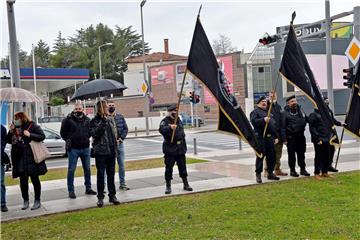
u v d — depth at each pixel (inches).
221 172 460.8
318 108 389.1
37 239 242.1
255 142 357.4
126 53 3572.8
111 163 321.7
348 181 369.7
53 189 398.0
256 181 388.2
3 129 313.9
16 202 348.8
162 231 243.8
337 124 419.5
